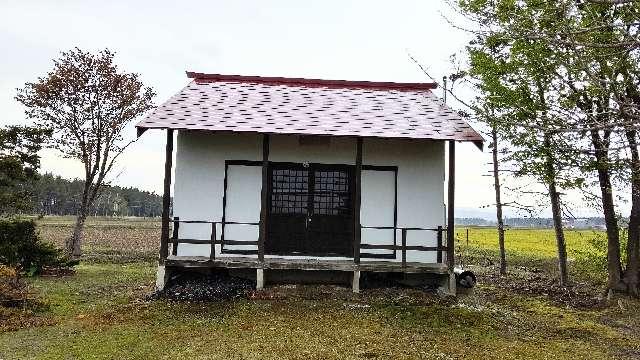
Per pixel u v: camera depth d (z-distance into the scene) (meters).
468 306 11.33
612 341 9.59
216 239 12.49
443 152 13.20
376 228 12.30
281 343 8.38
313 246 12.70
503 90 12.70
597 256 16.11
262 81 15.44
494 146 19.47
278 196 12.80
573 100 9.30
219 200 12.73
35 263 14.94
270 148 12.88
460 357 8.05
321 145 12.96
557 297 14.13
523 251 28.53
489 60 13.38
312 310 10.52
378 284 12.58
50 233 32.50
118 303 11.16
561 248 16.66
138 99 22.22
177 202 12.66
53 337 8.54
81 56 20.89
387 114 13.19
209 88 14.39
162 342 8.34
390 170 13.09
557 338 9.65
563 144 7.77
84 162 21.48
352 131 11.75
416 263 12.42
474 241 34.56
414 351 8.21
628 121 5.41
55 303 11.07
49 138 18.77
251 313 10.22
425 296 11.77
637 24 5.39
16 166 16.39
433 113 13.44
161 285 11.45
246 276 12.45
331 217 12.84
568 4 5.86
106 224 43.75
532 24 6.59
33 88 20.39
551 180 13.16
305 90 14.99
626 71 8.27
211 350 7.97
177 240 11.70
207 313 10.20
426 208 13.04
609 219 14.41
